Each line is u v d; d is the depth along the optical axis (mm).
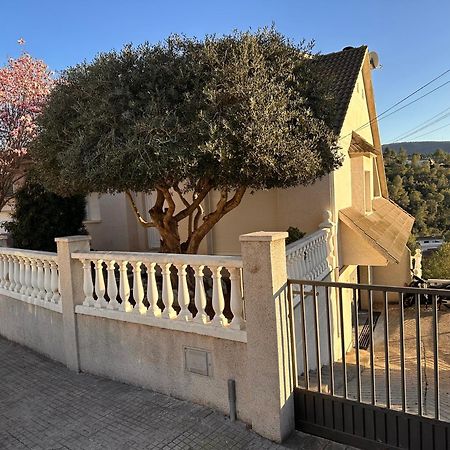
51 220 10016
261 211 10180
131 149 5391
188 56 6164
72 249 5637
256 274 3836
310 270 7102
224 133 5531
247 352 4004
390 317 14086
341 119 9812
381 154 15727
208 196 10727
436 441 3344
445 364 9008
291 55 6801
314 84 7074
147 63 6176
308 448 3777
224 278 7273
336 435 3859
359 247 10102
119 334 5199
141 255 4828
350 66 11719
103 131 5953
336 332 9281
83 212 10711
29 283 6656
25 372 5793
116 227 12992
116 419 4371
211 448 3791
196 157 5496
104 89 6098
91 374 5594
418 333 3365
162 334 4758
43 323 6379
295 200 9773
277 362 3805
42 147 6883
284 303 3934
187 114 5793
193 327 4414
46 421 4418
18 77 11156
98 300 5391
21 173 11172
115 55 6270
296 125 6453
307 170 6379
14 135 10469
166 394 4801
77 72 6684
